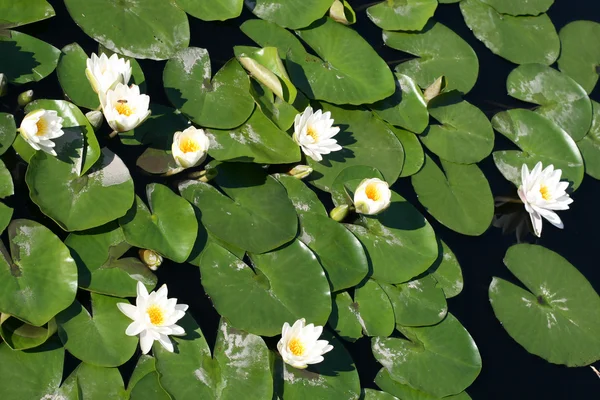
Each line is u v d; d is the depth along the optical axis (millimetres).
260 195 2957
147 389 2766
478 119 3209
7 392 2715
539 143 3254
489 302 3070
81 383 2752
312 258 2922
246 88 3037
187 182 2932
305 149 3002
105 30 3004
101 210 2842
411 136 3137
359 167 3045
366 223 3020
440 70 3260
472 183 3146
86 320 2791
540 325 3061
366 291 2953
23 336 2748
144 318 2773
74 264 2797
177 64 3012
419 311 2969
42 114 2816
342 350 2893
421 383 2912
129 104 2883
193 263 2877
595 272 3182
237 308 2852
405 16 3273
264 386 2809
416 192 3094
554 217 3135
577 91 3344
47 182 2830
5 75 2914
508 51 3357
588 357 3059
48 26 3031
